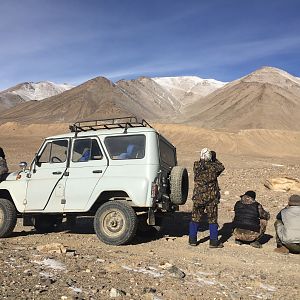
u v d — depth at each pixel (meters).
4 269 4.08
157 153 6.17
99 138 6.39
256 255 5.71
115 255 5.20
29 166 6.80
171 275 4.34
